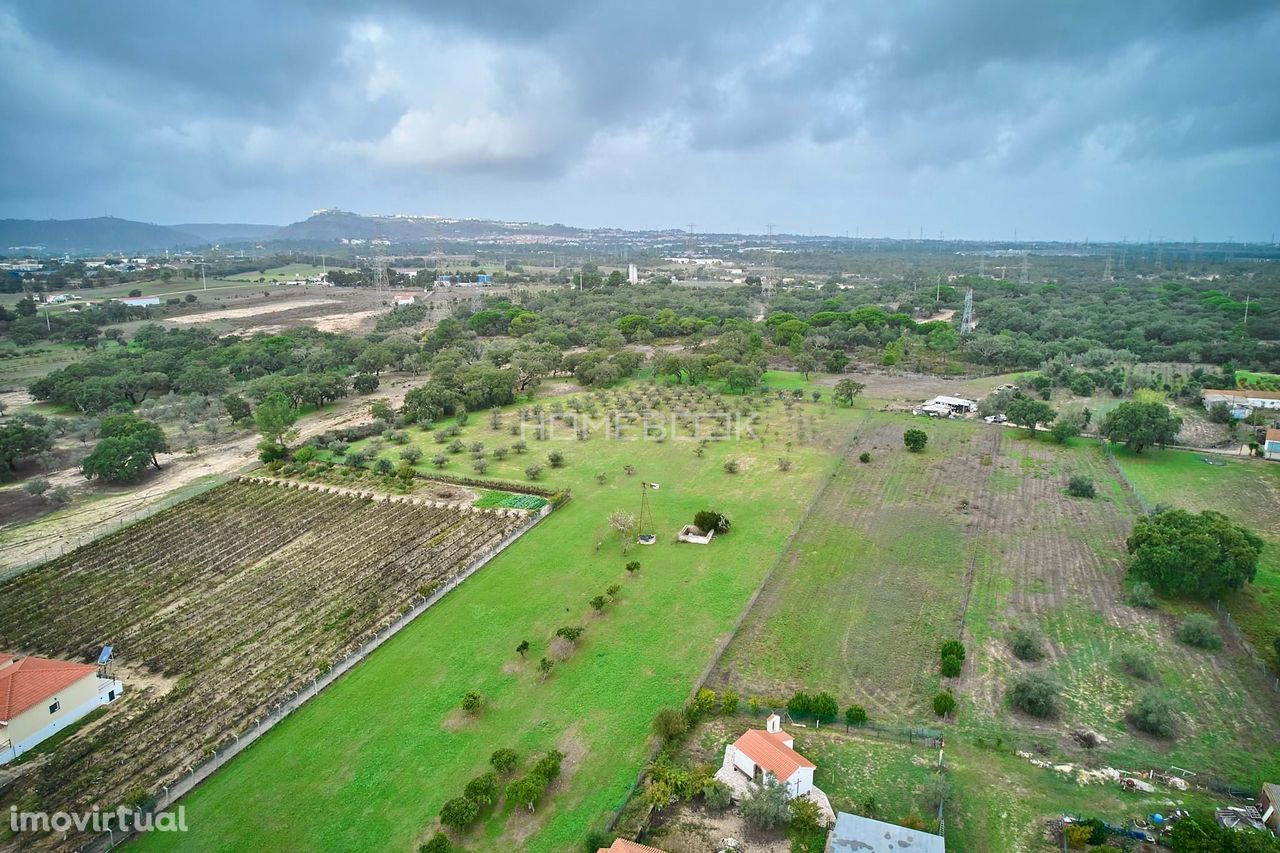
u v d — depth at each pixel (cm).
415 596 7106
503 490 10056
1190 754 4944
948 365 18138
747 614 6744
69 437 13125
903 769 4866
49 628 6744
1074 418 12194
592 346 19938
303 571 7756
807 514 9006
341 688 5788
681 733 5147
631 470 10750
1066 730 5194
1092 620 6581
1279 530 8312
